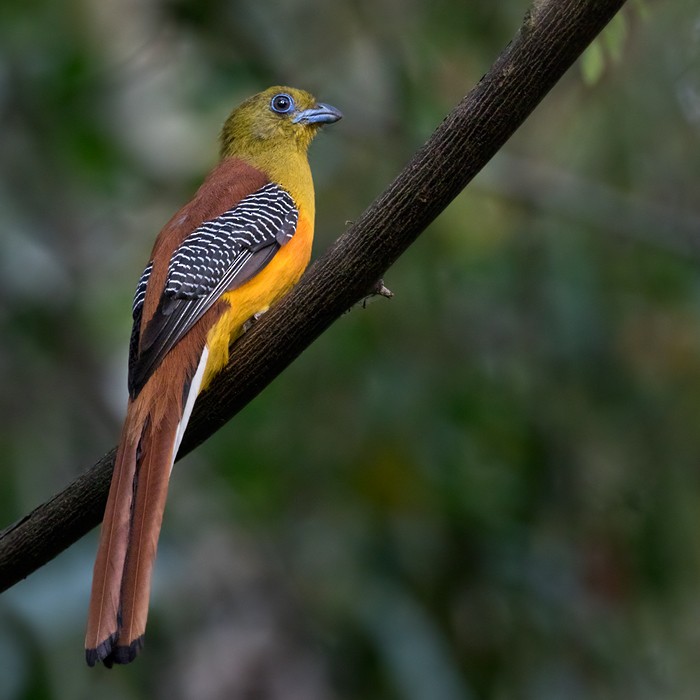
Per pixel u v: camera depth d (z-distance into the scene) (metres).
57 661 10.18
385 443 12.02
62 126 12.94
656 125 12.77
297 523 11.67
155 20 13.76
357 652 10.91
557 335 12.52
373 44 13.30
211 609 11.07
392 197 7.56
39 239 13.12
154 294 8.62
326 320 7.88
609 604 12.00
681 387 12.56
